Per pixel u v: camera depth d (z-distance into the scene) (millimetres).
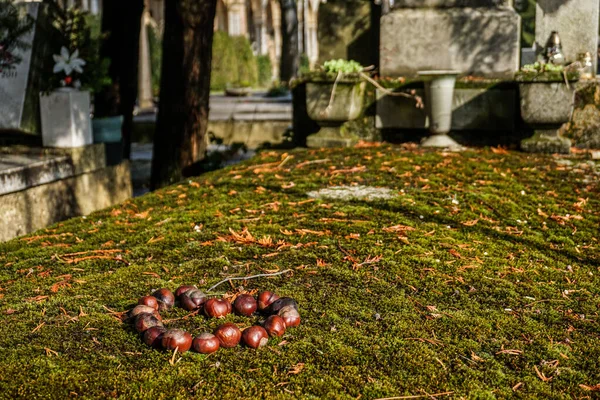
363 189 1751
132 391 883
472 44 2389
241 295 1095
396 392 902
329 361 965
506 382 942
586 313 1152
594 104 2217
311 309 1111
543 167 1960
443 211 1600
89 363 944
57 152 2160
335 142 2334
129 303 1128
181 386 897
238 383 905
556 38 2305
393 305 1136
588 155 2121
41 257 1394
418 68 2436
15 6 2137
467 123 2320
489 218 1587
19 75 2117
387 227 1484
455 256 1357
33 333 1025
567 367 985
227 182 1887
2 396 866
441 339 1037
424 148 2225
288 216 1560
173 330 982
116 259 1349
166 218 1593
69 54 2248
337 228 1471
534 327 1091
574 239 1495
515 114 2283
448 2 2422
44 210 2031
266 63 11125
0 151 2170
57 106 2168
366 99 2410
